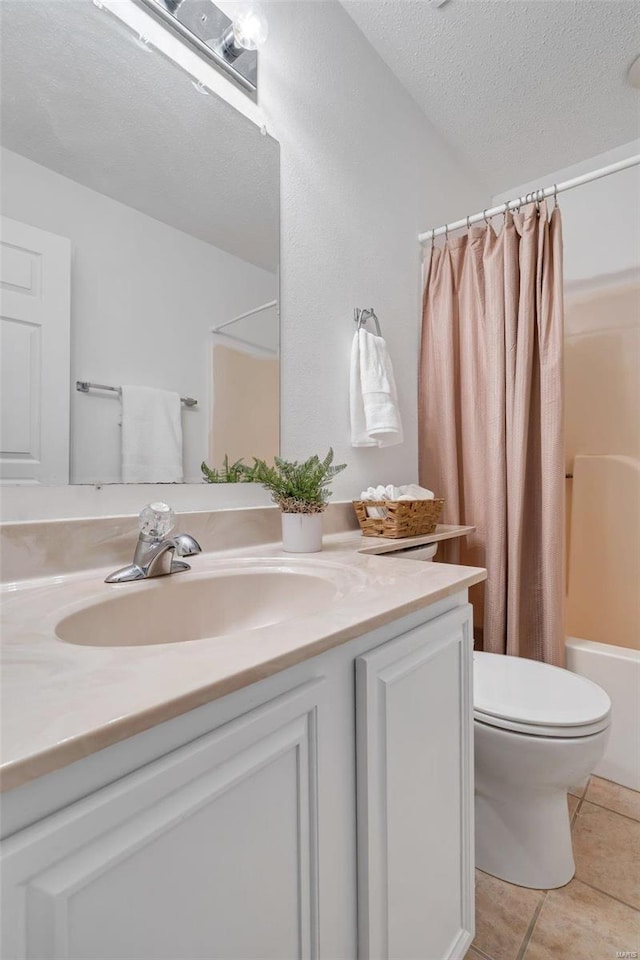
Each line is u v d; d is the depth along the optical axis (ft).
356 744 2.14
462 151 7.23
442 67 5.78
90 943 1.17
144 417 3.32
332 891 1.99
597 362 7.32
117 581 2.74
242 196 4.03
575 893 3.61
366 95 5.48
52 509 2.88
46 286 2.86
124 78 3.27
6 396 2.70
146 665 1.54
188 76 3.66
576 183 5.32
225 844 1.53
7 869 1.03
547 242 5.62
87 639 2.32
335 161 5.02
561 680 4.10
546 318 5.57
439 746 2.72
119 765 1.28
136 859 1.28
